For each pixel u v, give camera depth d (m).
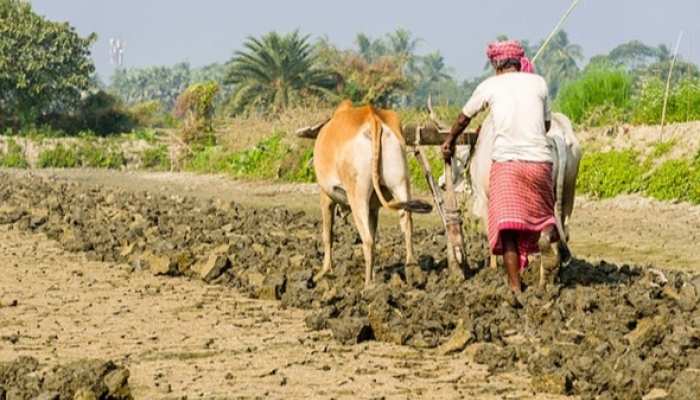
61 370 15.70
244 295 23.52
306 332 19.80
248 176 65.88
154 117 147.25
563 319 19.03
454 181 23.31
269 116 75.50
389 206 21.33
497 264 24.05
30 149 94.38
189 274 25.91
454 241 23.33
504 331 19.03
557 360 16.61
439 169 49.66
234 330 19.95
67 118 142.75
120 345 18.72
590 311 19.56
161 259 26.08
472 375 16.69
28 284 24.78
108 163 90.50
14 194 48.94
